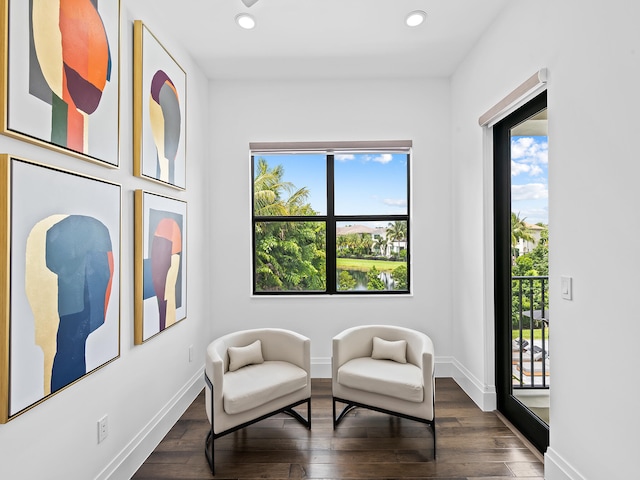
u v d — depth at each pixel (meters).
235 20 2.54
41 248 1.34
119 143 1.85
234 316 3.47
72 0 1.51
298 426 2.52
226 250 3.46
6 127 1.18
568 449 1.79
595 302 1.60
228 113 3.46
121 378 1.93
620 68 1.46
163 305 2.35
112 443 1.84
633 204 1.40
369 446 2.27
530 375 2.47
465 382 3.11
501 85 2.46
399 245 3.60
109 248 1.77
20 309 1.25
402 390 2.23
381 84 3.46
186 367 2.83
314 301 3.46
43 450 1.39
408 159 3.58
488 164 2.74
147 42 2.15
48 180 1.38
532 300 2.38
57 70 1.42
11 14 1.21
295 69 3.27
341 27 2.64
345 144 3.43
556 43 1.86
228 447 2.26
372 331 2.84
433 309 3.45
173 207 2.52
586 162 1.65
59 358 1.43
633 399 1.41
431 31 2.70
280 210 3.61
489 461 2.11
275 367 2.50
